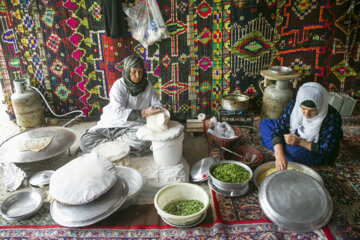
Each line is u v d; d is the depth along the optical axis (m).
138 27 3.25
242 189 2.18
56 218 1.79
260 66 3.49
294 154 2.37
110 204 1.81
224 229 1.85
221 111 3.29
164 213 1.80
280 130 2.43
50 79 3.59
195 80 3.56
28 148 2.37
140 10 3.19
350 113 3.33
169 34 3.34
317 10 3.19
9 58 3.47
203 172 2.39
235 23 3.28
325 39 3.31
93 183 1.77
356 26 3.23
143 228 1.90
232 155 2.70
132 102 2.74
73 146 3.07
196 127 3.24
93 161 1.91
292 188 1.86
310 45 3.36
